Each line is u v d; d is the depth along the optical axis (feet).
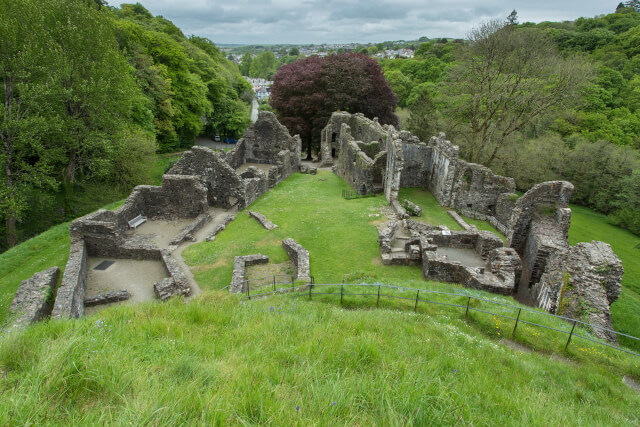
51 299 56.49
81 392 15.62
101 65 99.66
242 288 59.41
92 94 97.45
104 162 102.68
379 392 16.88
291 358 21.04
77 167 111.34
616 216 135.74
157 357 20.08
